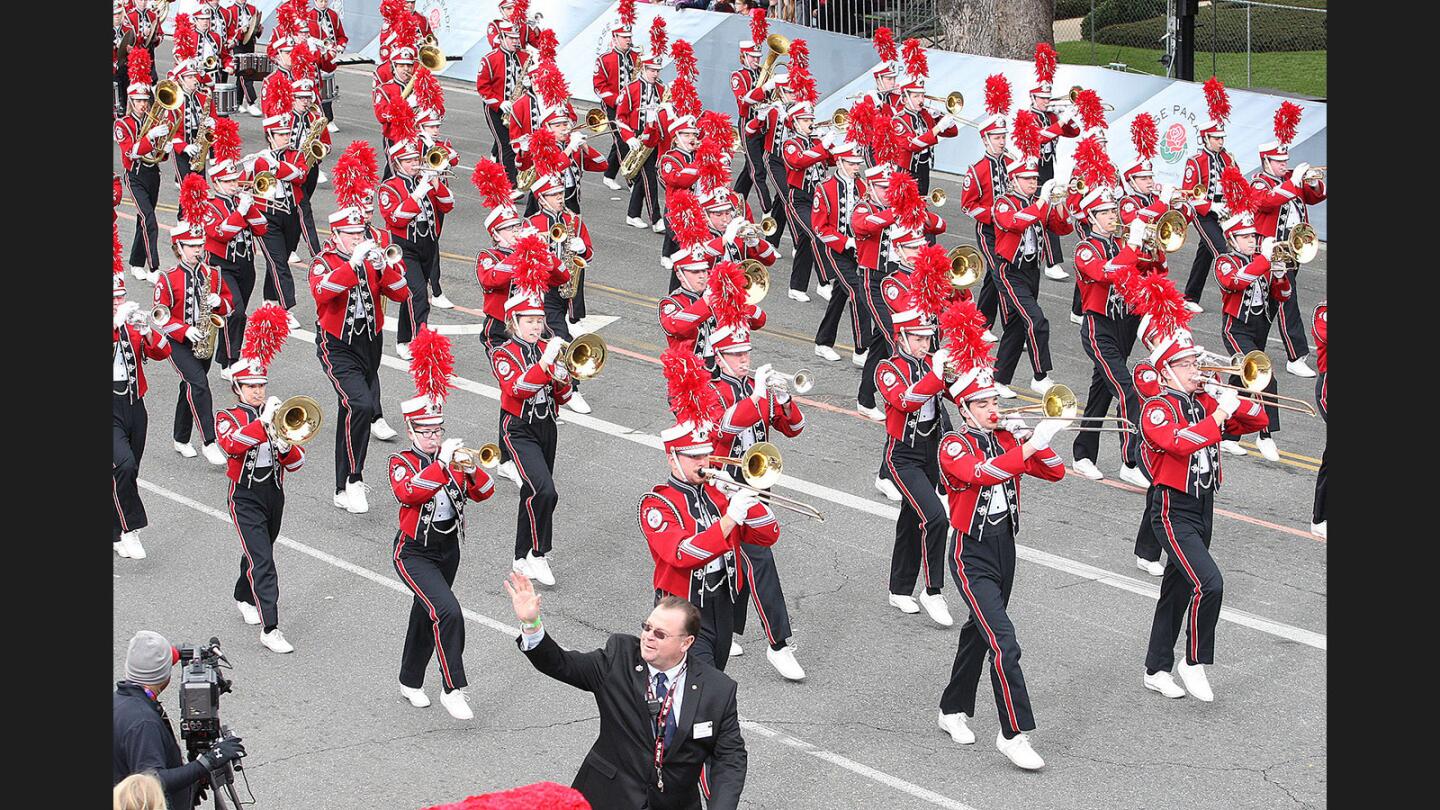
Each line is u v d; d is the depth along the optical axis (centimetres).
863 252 1912
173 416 1822
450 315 2169
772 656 1294
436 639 1215
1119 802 1127
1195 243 2633
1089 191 1853
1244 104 2648
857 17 3506
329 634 1350
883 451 1764
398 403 1858
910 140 2459
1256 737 1216
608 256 2456
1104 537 1569
